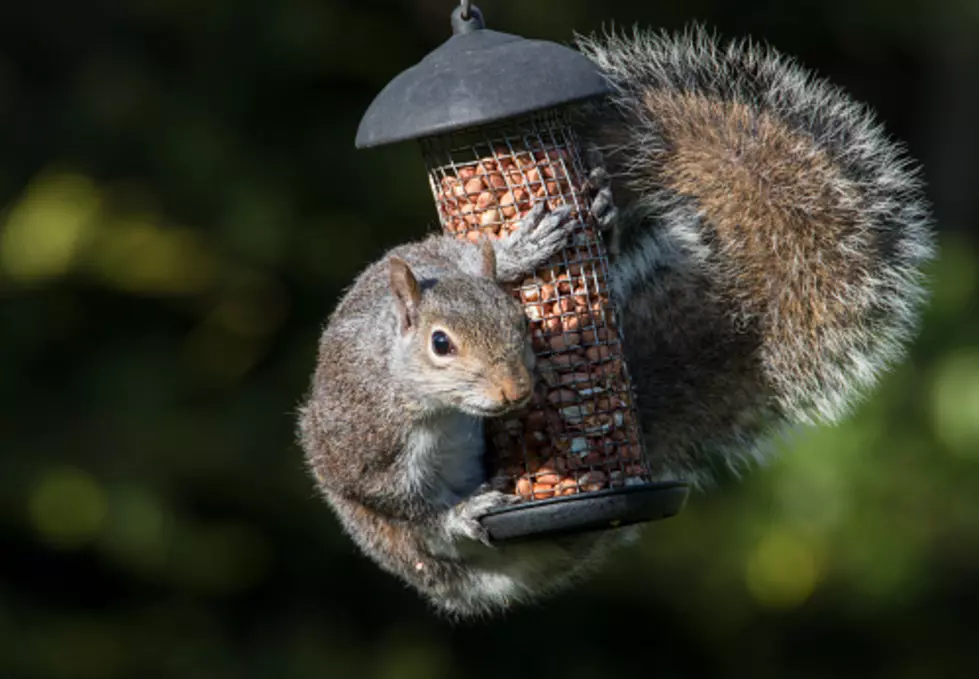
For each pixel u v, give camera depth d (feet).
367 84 72.08
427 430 33.81
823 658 72.18
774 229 39.88
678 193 40.04
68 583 72.69
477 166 35.68
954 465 66.59
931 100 82.74
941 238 71.61
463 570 36.24
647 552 68.95
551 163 35.60
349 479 34.86
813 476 66.90
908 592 67.05
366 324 34.27
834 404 39.68
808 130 40.75
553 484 34.96
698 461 40.22
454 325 31.60
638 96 40.81
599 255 35.83
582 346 35.22
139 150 70.90
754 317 39.78
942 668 71.26
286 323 71.72
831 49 78.23
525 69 32.24
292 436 69.10
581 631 73.87
